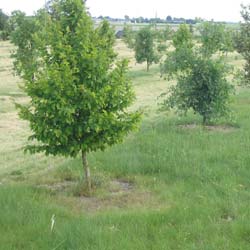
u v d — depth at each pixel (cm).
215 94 1142
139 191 705
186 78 1155
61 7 700
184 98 1164
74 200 666
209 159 837
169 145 946
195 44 1230
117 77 693
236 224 532
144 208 619
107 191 711
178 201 636
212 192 659
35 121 677
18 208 589
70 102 659
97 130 657
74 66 674
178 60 1141
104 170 815
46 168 881
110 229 531
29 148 703
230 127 1193
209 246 482
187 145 942
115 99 694
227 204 602
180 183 714
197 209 588
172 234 516
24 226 543
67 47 671
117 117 705
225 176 734
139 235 517
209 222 551
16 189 671
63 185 756
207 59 1148
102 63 677
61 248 486
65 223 547
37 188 702
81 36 680
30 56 1930
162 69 1182
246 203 611
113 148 945
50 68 670
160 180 748
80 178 772
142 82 2523
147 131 1130
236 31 1478
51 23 705
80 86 655
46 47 693
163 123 1264
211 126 1212
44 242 500
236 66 3055
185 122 1270
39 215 571
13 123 1365
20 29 1952
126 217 568
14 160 948
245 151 883
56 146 691
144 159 854
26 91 675
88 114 675
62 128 669
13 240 508
